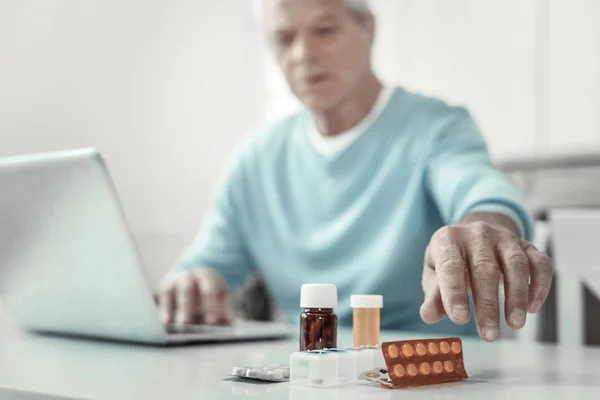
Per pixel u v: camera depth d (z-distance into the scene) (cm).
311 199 123
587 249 103
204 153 207
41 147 164
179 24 199
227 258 129
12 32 158
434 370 42
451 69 204
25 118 161
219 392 38
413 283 113
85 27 174
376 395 37
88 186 56
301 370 41
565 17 188
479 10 200
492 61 199
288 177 127
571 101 187
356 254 117
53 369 49
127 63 185
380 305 49
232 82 216
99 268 61
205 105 207
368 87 121
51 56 166
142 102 189
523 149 194
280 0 109
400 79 212
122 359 55
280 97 222
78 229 59
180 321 92
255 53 222
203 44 207
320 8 108
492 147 199
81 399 36
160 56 194
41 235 63
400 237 112
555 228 106
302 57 110
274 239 127
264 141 132
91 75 175
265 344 68
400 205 114
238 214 132
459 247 47
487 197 84
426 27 208
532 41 193
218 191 136
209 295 92
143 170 189
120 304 62
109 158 180
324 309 47
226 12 214
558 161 142
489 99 199
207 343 67
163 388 40
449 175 104
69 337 75
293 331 75
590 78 184
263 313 144
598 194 139
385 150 118
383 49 215
